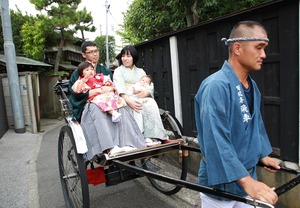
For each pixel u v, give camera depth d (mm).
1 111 7715
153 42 5117
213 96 1577
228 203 1795
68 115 3443
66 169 3795
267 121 3191
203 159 1887
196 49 4062
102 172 3043
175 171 4469
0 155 5914
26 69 12562
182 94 4512
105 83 3336
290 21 2760
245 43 1584
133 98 3367
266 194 1375
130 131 3115
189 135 4465
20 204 3629
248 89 1770
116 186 4199
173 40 4477
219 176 1524
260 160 1995
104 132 2881
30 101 8133
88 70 3297
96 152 2859
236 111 1642
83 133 2951
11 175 4703
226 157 1503
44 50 16234
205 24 3742
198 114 1779
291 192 2951
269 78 3105
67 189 3557
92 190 4086
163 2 7938
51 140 7375
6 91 8406
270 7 2922
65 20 13789
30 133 8148
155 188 4020
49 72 14234
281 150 3035
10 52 7730
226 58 3518
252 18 3154
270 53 3045
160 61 5023
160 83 5113
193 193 3830
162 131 3320
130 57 3557
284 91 2924
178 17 7855
